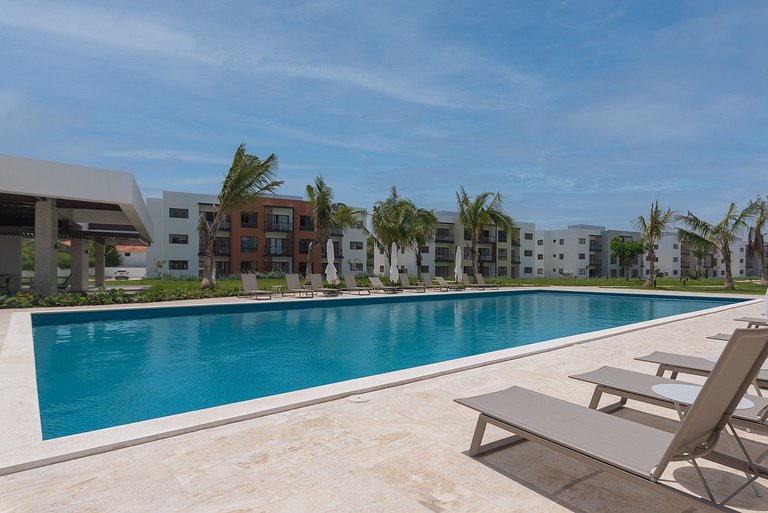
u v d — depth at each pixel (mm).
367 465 2727
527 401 2875
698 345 6949
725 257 26391
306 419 3520
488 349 8398
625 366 5449
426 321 12266
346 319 12352
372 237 32406
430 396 4141
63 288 20406
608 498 2381
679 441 1918
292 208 47938
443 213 58406
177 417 3424
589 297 21875
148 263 41938
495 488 2471
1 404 3703
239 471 2625
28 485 2439
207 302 13953
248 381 5965
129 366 6719
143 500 2287
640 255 76625
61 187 11781
